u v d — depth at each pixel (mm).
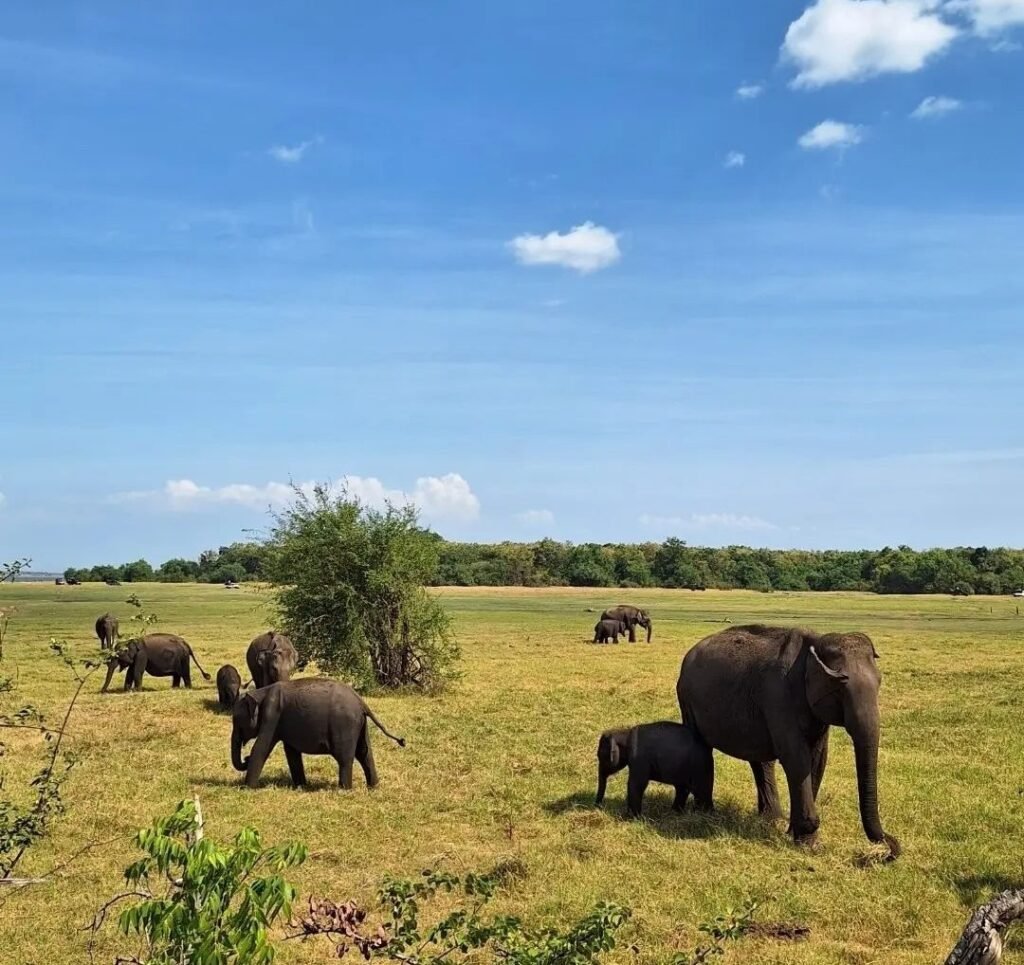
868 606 79438
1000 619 61250
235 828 11812
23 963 7828
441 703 23359
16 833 7227
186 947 4344
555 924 8453
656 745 12430
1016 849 10844
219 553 132750
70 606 67625
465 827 12008
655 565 125750
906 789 13734
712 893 9328
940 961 7785
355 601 26672
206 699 23875
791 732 11430
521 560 123312
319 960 7883
